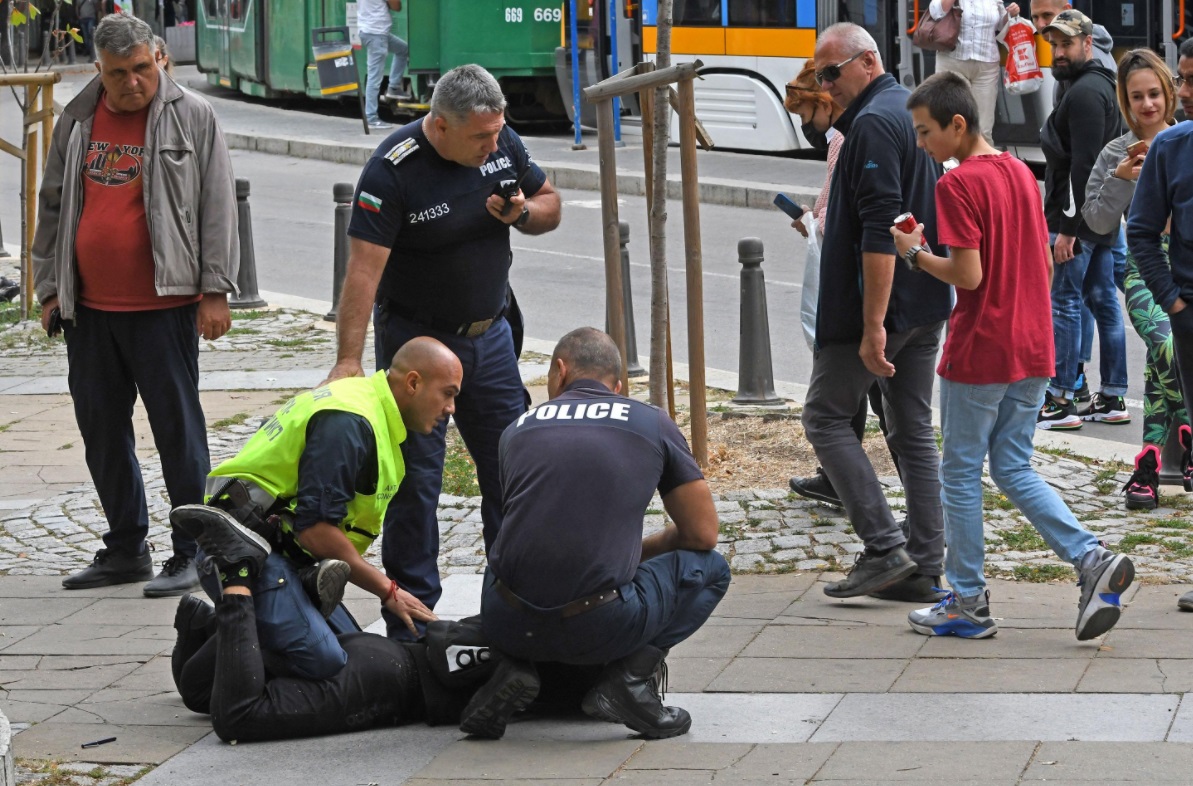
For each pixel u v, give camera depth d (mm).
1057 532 8586
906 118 9180
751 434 13844
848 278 9328
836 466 9461
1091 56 13711
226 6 48750
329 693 7773
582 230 27141
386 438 7941
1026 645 8648
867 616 9344
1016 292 8547
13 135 41062
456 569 10672
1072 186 13688
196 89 53719
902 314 9320
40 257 10461
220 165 10289
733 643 8938
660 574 7664
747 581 10164
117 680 8688
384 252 8648
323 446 7773
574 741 7605
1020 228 8555
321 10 42094
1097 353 17703
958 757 7031
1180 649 8438
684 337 18953
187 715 8125
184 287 10180
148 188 10109
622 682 7461
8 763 6492
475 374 9102
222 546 7648
